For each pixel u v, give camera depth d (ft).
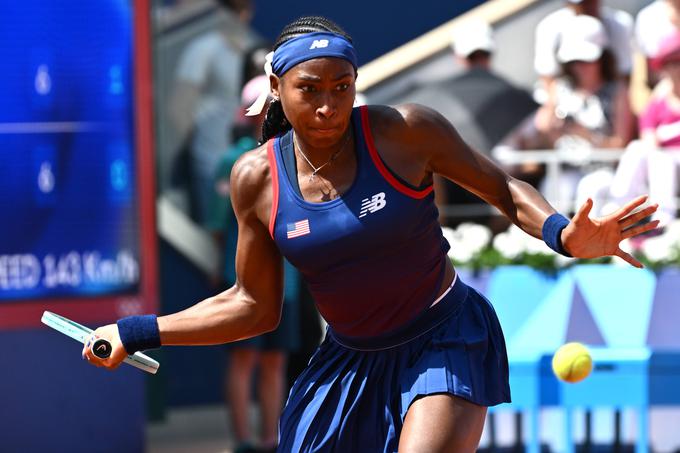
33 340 73.97
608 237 34.99
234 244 75.05
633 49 86.99
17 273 69.62
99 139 70.33
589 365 44.91
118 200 70.54
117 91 70.33
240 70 90.17
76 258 70.28
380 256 37.14
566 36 85.87
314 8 92.89
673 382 63.67
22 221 69.62
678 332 69.56
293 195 37.09
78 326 40.42
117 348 39.32
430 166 37.73
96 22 69.92
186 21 89.35
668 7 85.40
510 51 89.97
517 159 85.87
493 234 85.15
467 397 36.78
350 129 37.06
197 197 89.86
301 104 35.29
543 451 69.87
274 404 75.92
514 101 87.71
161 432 88.53
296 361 75.87
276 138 38.27
